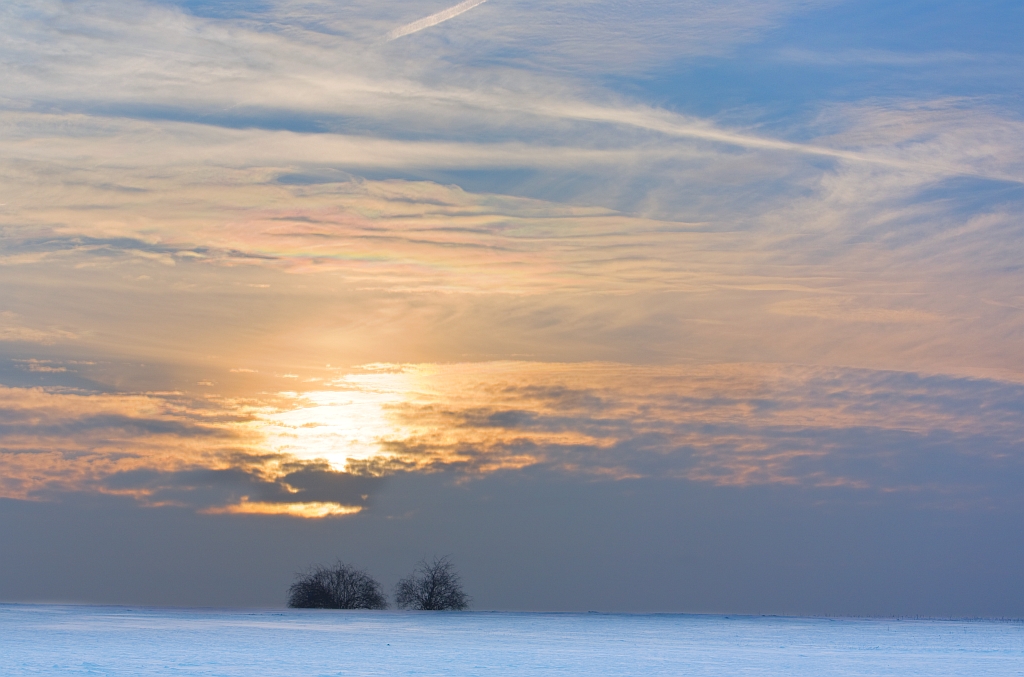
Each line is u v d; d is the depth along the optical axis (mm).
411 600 98562
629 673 34219
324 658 37531
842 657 43531
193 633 52625
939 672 36438
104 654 37875
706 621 95750
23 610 88188
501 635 57438
